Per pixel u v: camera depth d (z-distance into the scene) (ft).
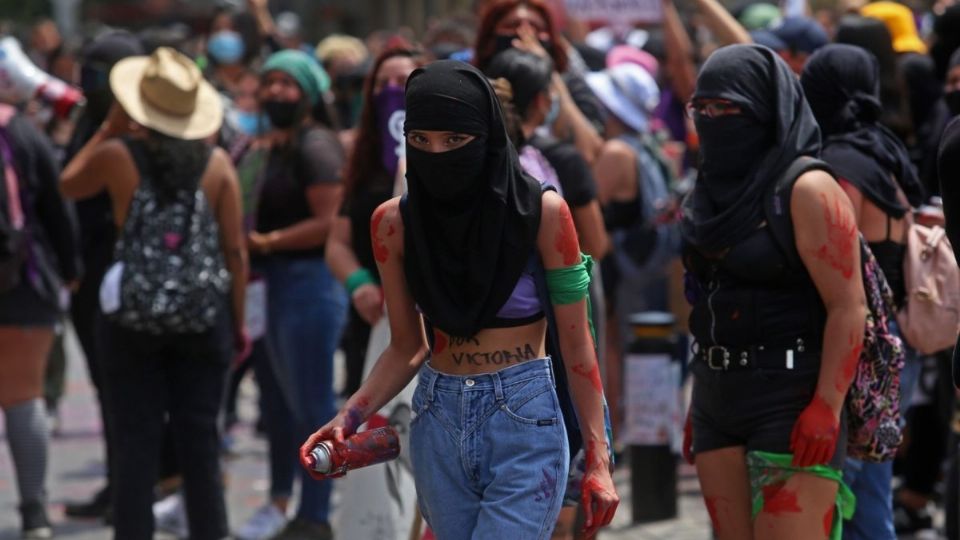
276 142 77.77
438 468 44.88
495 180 43.14
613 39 127.24
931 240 59.00
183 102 66.85
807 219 48.42
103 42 78.59
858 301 48.70
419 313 46.88
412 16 415.85
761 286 49.78
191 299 65.21
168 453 81.25
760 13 129.18
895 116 70.33
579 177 63.93
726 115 49.44
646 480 82.28
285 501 80.12
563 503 49.26
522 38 69.67
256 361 80.53
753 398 49.78
